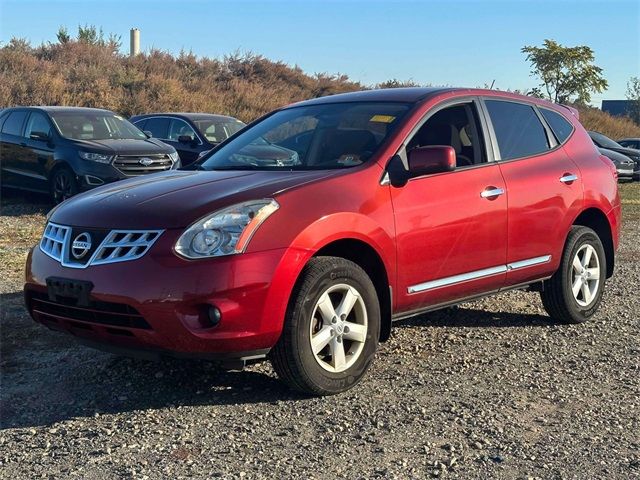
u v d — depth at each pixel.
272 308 3.99
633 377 4.84
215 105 27.41
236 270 3.89
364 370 4.50
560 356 5.27
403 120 5.03
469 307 6.67
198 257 3.89
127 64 28.69
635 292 7.42
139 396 4.37
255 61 34.12
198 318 3.88
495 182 5.33
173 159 12.49
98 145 11.92
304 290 4.13
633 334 5.89
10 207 12.52
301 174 4.59
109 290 3.96
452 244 4.99
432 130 5.15
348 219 4.35
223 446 3.68
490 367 4.99
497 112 5.71
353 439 3.78
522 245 5.54
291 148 5.21
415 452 3.63
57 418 4.04
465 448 3.69
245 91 30.25
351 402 4.29
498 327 6.03
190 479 3.33
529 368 4.99
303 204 4.21
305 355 4.17
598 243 6.30
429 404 4.28
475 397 4.41
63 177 12.01
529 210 5.55
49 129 12.39
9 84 23.05
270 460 3.53
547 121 6.17
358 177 4.56
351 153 4.88
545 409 4.24
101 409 4.17
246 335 3.94
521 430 3.92
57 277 4.20
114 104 24.45
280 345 4.13
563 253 5.96
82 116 12.80
